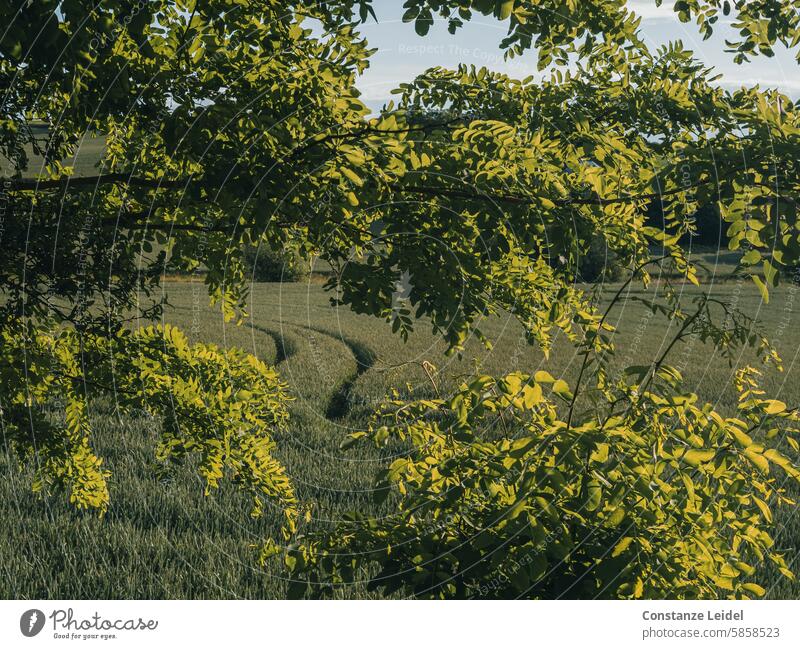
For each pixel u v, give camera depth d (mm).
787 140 2512
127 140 3609
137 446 9969
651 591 2457
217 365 4180
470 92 3529
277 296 27688
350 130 2986
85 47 2602
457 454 2695
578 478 2531
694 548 2598
